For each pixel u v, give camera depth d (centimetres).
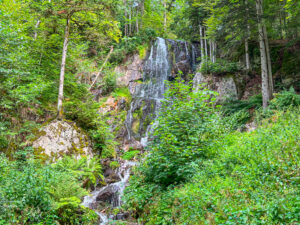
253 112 1209
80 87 1382
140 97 1939
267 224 278
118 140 1623
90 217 629
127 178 1063
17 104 902
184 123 558
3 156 648
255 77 1573
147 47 2372
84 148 997
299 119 621
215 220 329
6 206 411
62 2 1049
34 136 885
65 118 1060
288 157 423
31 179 497
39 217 471
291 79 1368
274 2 1552
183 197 431
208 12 1856
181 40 2514
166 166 517
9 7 1091
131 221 595
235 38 1468
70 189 595
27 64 992
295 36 1478
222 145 611
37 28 1167
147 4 2930
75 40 1357
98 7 1060
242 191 374
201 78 1700
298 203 286
